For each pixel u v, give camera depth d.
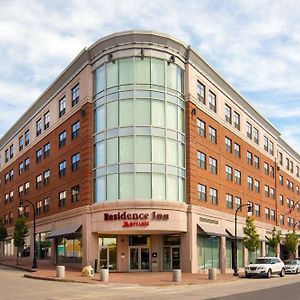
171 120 41.09
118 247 42.38
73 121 46.41
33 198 58.62
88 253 40.75
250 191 57.94
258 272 38.69
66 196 47.44
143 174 39.25
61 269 32.75
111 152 40.25
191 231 40.81
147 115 40.16
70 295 22.59
